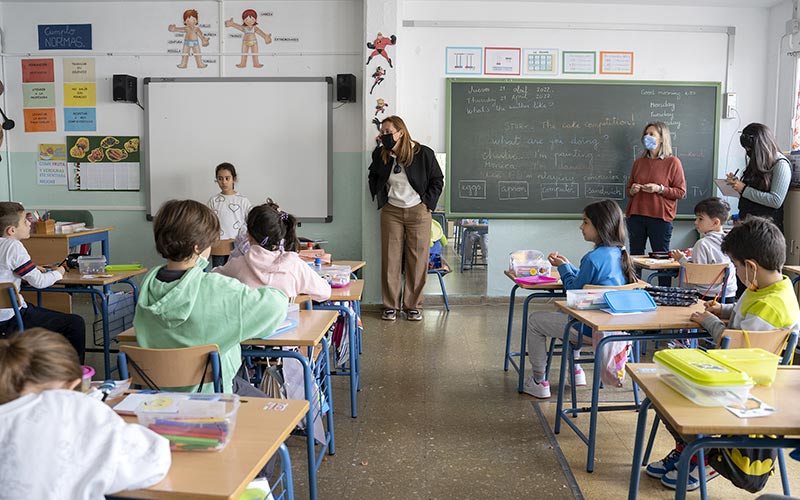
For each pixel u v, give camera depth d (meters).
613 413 3.20
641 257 4.46
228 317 1.89
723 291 3.49
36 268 3.35
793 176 4.69
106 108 5.79
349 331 3.11
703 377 1.53
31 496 1.02
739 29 5.67
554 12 5.61
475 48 5.61
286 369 2.42
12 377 1.11
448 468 2.60
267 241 2.62
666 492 2.38
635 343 3.27
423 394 3.49
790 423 1.44
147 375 1.84
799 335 2.18
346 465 2.62
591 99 5.63
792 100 5.32
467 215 5.70
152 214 5.80
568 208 5.71
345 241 5.80
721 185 5.09
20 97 5.85
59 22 5.75
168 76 5.74
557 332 3.25
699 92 5.66
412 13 5.60
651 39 5.65
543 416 3.16
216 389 1.85
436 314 5.47
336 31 5.63
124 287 5.88
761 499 1.38
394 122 5.11
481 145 5.64
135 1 5.68
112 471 1.06
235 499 1.12
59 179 5.88
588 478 2.51
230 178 5.40
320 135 5.67
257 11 5.64
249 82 5.66
